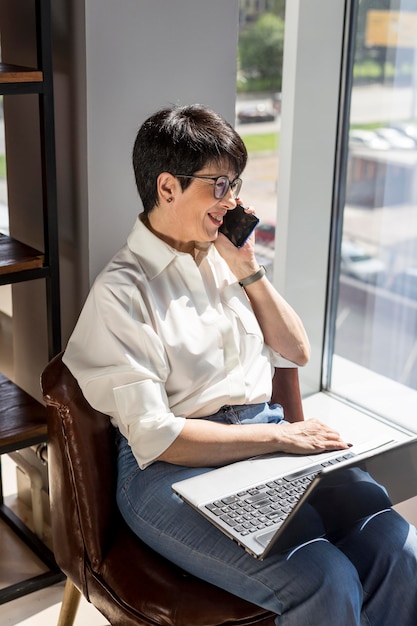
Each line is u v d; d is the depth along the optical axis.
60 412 1.76
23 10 2.08
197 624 1.63
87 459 1.78
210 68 2.21
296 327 2.02
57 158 2.18
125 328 1.74
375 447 1.84
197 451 1.74
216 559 1.65
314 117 2.53
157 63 2.11
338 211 2.67
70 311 2.28
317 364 2.82
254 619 1.65
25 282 2.38
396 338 2.61
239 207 1.94
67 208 2.18
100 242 2.15
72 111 2.08
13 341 2.52
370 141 2.52
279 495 1.68
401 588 1.73
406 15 2.32
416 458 1.68
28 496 2.52
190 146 1.73
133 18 2.04
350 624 1.61
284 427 1.83
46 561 2.34
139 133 1.81
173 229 1.83
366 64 2.47
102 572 1.78
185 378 1.81
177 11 2.10
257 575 1.62
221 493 1.68
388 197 2.51
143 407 1.72
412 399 2.60
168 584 1.68
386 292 2.60
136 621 1.70
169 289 1.83
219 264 1.98
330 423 2.66
